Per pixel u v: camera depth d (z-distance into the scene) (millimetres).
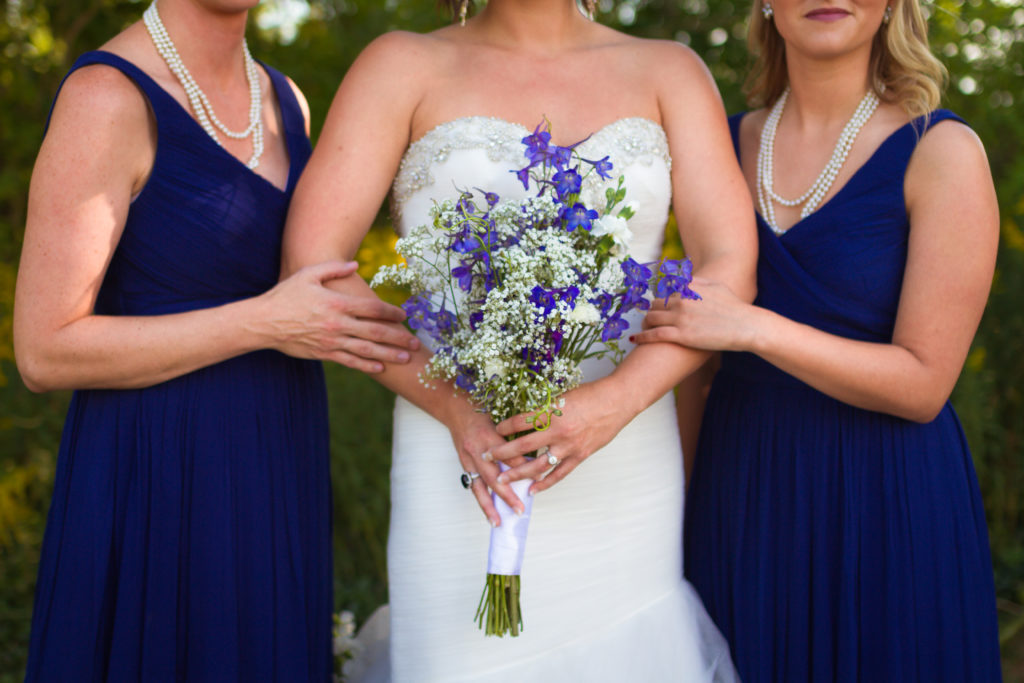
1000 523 4203
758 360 2217
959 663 2088
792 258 2176
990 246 2055
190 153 2018
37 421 3857
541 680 2094
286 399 2150
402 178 2111
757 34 2449
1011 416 4336
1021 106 4406
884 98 2211
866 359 1998
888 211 2107
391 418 4047
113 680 1962
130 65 1973
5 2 4242
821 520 2094
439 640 2125
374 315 1995
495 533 1883
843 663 2053
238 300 2092
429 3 4535
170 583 1981
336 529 3920
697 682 2121
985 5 4195
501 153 2031
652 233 2150
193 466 2010
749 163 2381
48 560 2020
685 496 2463
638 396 1943
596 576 2129
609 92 2133
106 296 2078
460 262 1813
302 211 2066
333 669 2543
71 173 1896
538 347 1754
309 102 4328
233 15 2088
